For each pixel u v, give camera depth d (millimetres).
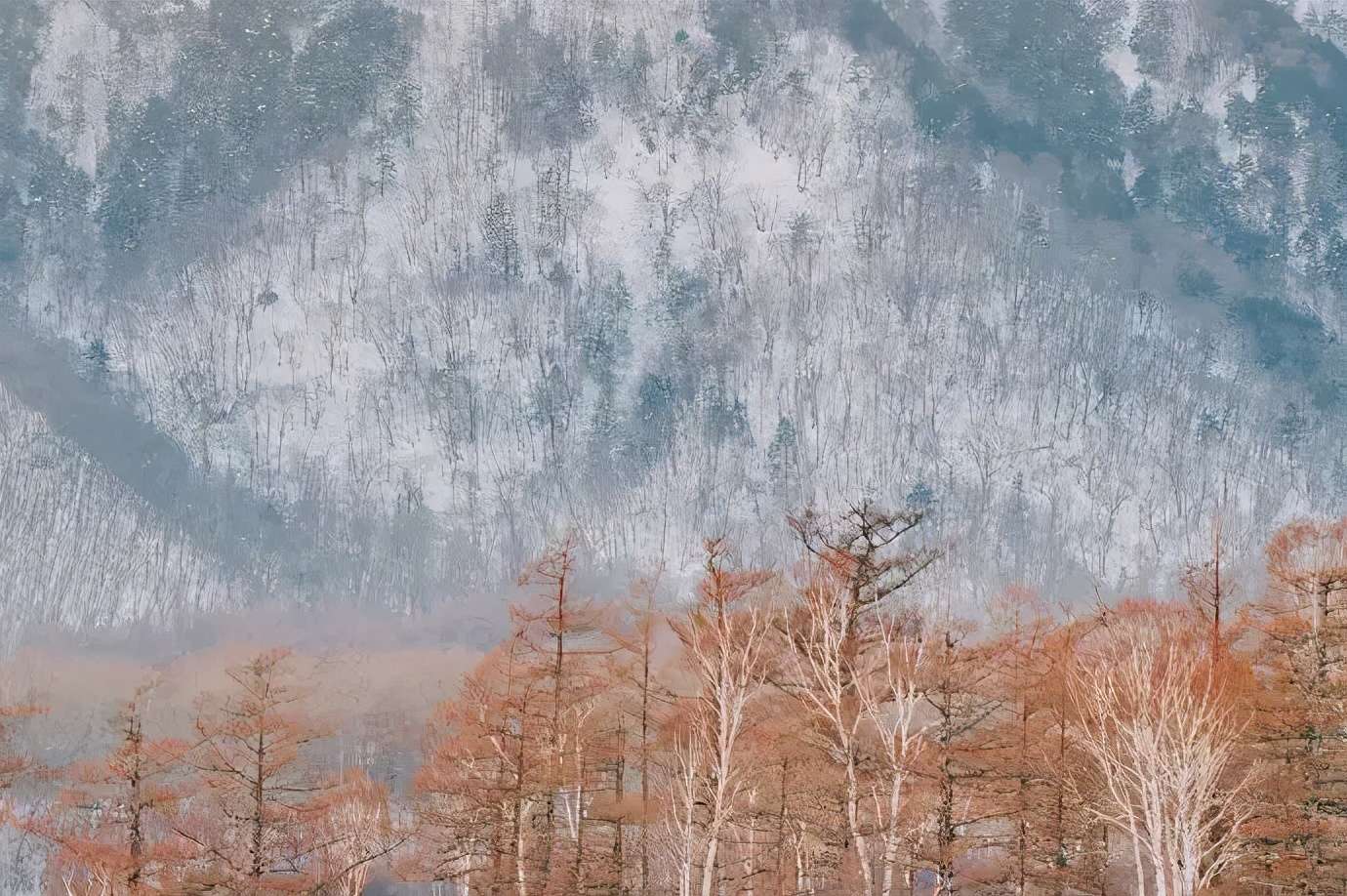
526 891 28344
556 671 28562
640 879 29906
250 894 30203
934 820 25125
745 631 24719
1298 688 28719
